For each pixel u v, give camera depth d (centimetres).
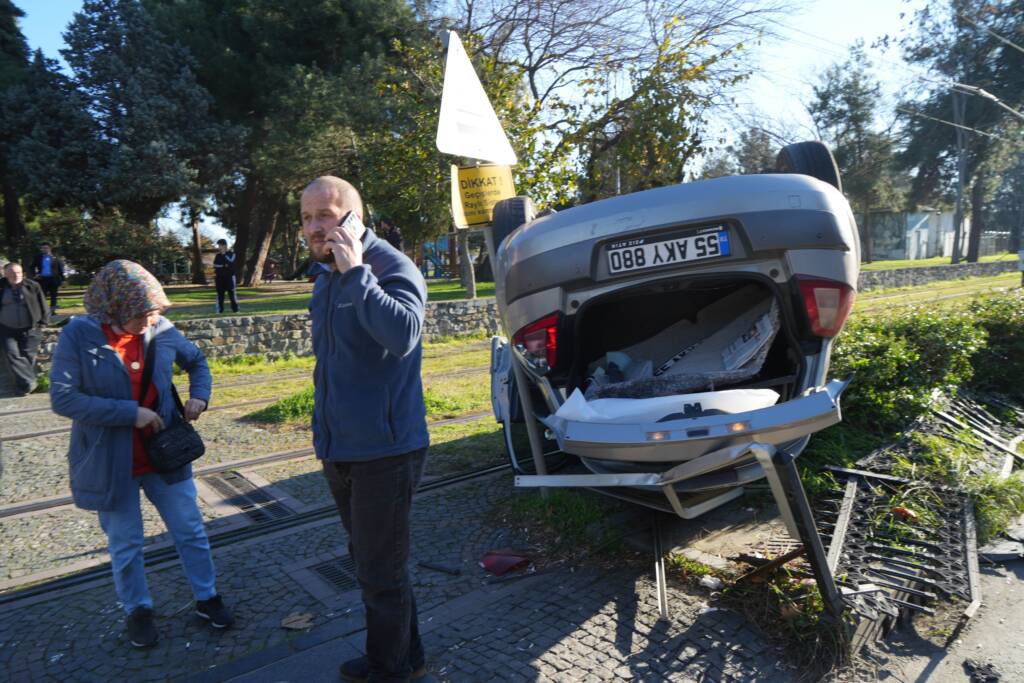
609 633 329
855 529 396
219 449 694
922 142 5012
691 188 368
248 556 432
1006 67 4681
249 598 379
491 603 363
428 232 2761
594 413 346
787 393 373
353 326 259
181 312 1862
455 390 938
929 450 488
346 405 262
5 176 3011
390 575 272
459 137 494
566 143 1798
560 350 384
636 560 397
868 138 5322
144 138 2775
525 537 438
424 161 1925
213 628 348
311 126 2495
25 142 2714
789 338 364
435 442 669
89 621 362
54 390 314
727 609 342
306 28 2695
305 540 453
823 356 364
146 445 332
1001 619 338
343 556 427
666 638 323
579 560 403
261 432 762
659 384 369
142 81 2786
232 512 512
